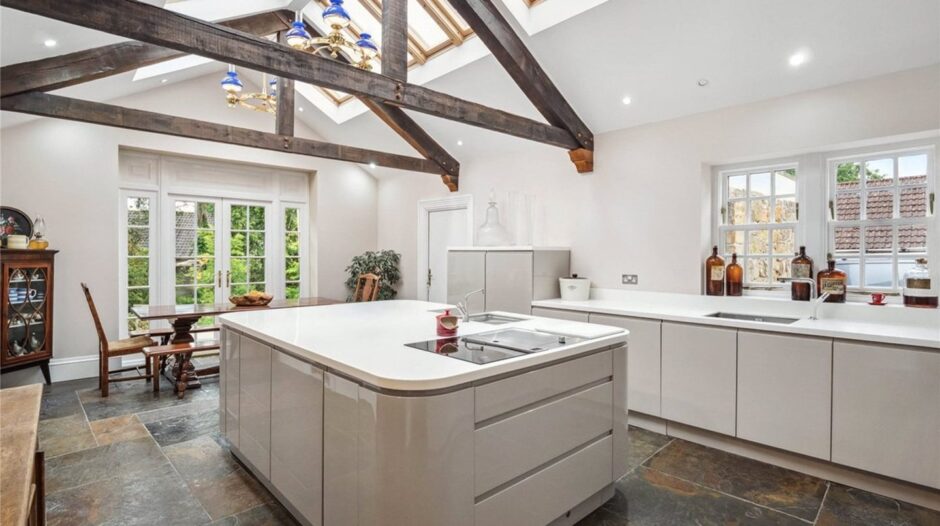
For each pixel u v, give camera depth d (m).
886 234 3.06
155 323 5.45
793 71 3.07
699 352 3.06
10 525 0.79
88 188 4.70
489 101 4.50
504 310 4.30
